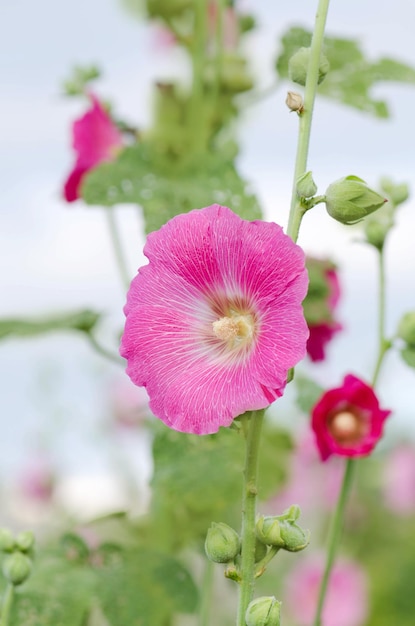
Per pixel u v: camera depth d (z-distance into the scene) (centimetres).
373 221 130
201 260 102
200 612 148
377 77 146
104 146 157
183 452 135
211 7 162
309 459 214
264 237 100
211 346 103
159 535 152
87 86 158
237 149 154
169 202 135
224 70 155
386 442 292
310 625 233
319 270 144
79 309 148
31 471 286
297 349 99
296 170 103
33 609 137
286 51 148
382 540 280
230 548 102
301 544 101
